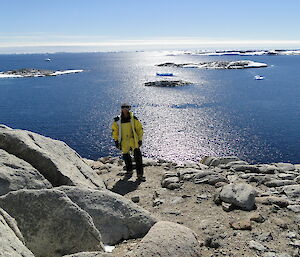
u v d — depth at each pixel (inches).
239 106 3038.9
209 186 333.1
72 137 2100.1
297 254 197.3
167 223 212.2
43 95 4015.8
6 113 2906.0
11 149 287.7
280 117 2529.5
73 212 192.5
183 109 2952.8
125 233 229.1
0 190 220.8
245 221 238.5
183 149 1756.9
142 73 7696.9
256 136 2001.7
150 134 2096.5
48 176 281.1
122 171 415.2
